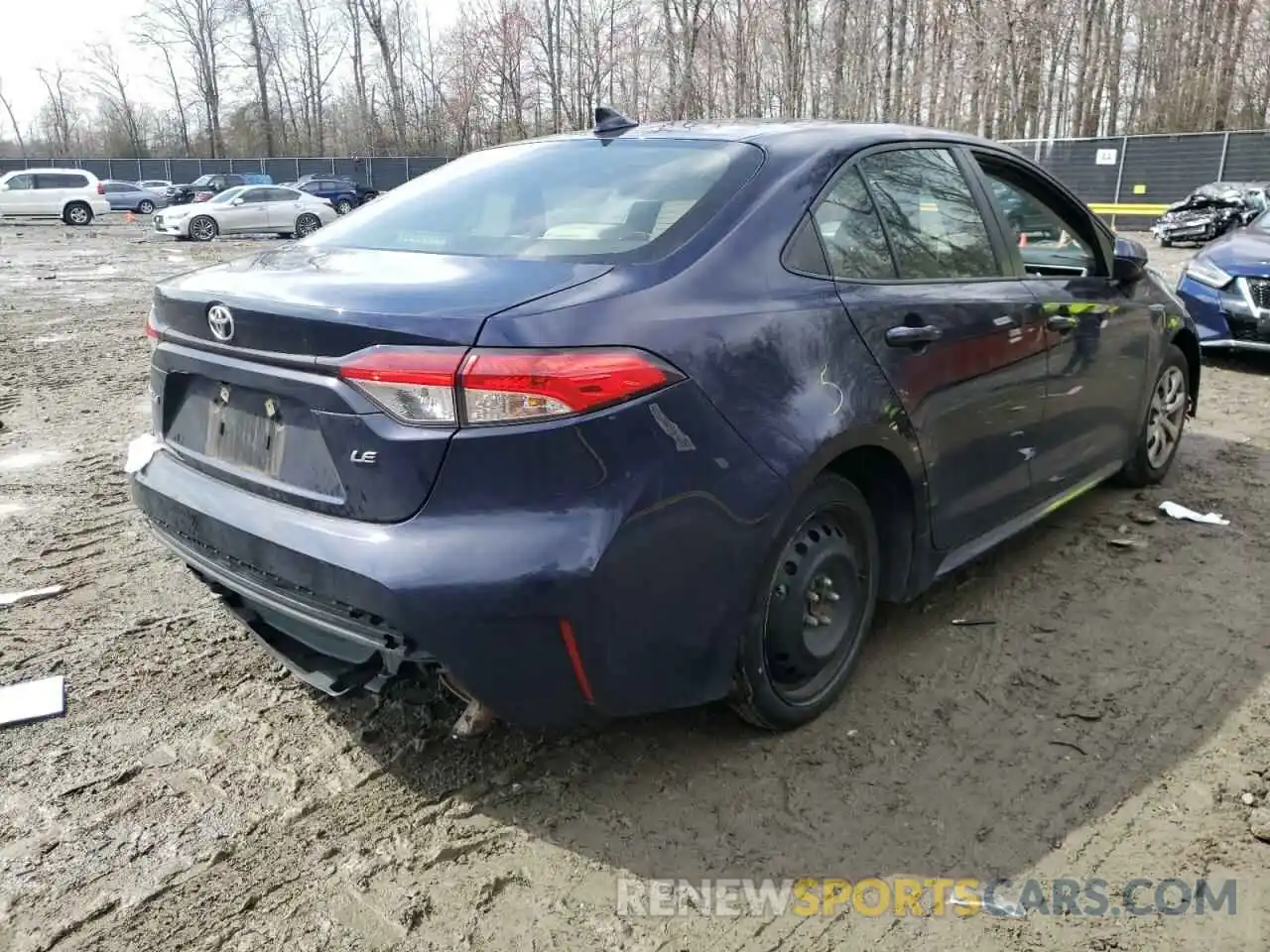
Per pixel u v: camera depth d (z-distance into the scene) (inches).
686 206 109.3
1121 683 128.6
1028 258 152.9
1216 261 309.3
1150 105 1621.6
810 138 122.6
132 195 1649.9
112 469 220.2
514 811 104.6
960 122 1104.8
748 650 105.6
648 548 91.2
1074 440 160.1
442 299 91.2
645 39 1325.0
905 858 97.8
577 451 87.4
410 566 87.1
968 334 128.0
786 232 110.1
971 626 144.1
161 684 129.0
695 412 94.2
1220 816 103.2
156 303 118.1
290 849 99.3
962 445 129.8
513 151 139.2
